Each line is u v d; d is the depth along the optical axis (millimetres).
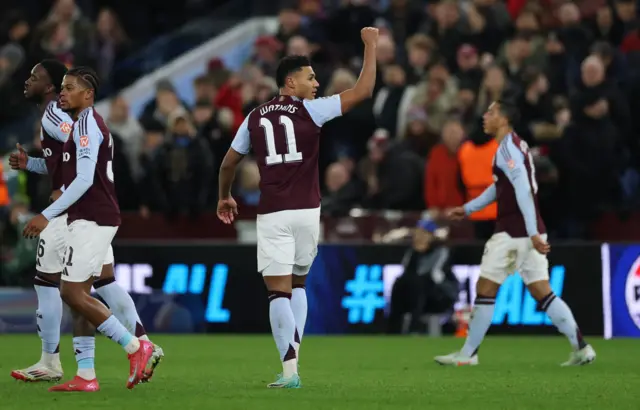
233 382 29453
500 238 35250
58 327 29469
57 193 28469
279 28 62219
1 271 52625
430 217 51750
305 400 24922
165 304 51781
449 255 50094
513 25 60531
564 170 51812
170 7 79125
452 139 51938
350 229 52094
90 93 26438
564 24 57094
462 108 55531
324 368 34750
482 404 24547
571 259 50000
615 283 49750
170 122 56469
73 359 36562
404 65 62281
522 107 52312
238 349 42531
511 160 34656
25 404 24094
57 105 28219
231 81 58562
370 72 26844
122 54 72375
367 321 50625
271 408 23359
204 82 57312
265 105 27141
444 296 49969
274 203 26672
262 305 51250
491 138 50219
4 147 63375
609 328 49688
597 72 51781
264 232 26797
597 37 57688
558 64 56312
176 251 51812
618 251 49812
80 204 26062
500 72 52281
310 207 26781
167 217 53938
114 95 69812
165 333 51719
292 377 27312
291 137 26656
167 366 35219
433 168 52312
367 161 54438
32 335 50281
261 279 51312
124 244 51969
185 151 53625
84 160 25656
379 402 24750
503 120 34969
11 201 53562
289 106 26859
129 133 57031
